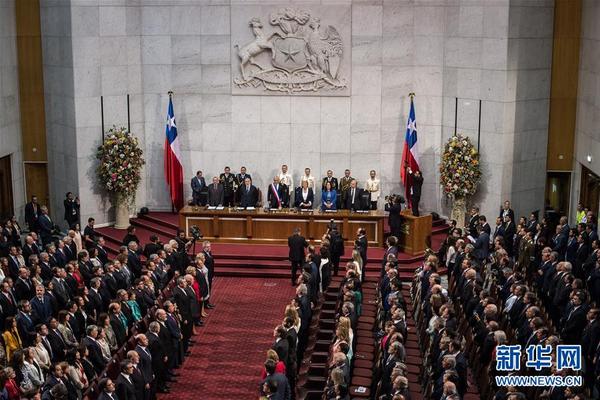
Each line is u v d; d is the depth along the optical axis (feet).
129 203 132.16
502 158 123.34
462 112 126.62
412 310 94.38
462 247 100.17
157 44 131.13
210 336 96.48
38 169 135.33
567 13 123.65
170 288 94.99
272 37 129.59
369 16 128.26
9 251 104.94
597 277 91.15
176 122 133.18
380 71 129.59
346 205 123.34
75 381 73.10
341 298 88.94
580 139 124.16
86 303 87.04
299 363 84.74
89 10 126.11
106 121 129.59
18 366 73.51
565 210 130.41
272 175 133.69
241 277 115.44
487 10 121.70
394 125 131.03
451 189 124.06
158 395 83.05
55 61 129.08
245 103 131.95
